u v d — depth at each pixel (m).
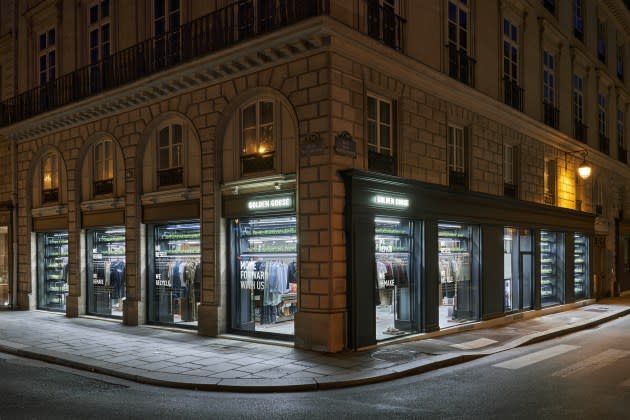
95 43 15.47
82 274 15.66
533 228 16.75
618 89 25.41
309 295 10.36
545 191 18.36
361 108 10.87
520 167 16.56
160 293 13.80
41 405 6.99
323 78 10.25
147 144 13.97
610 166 24.05
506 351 10.91
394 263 11.70
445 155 13.20
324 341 10.06
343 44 10.29
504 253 15.49
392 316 11.54
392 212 11.23
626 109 26.98
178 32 12.82
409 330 12.00
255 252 11.77
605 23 24.50
